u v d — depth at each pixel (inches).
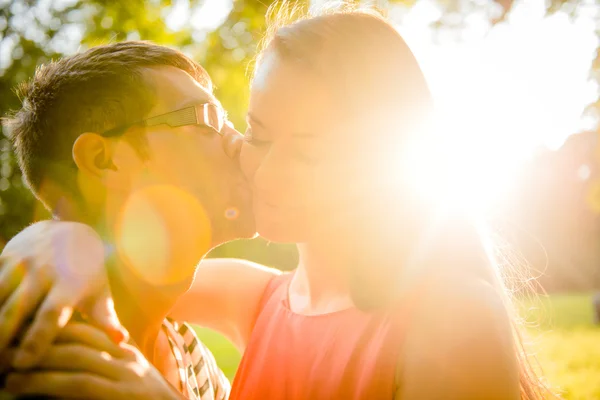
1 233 611.5
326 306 71.0
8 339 49.9
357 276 64.5
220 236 75.5
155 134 71.1
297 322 72.5
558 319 607.8
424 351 58.1
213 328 89.5
